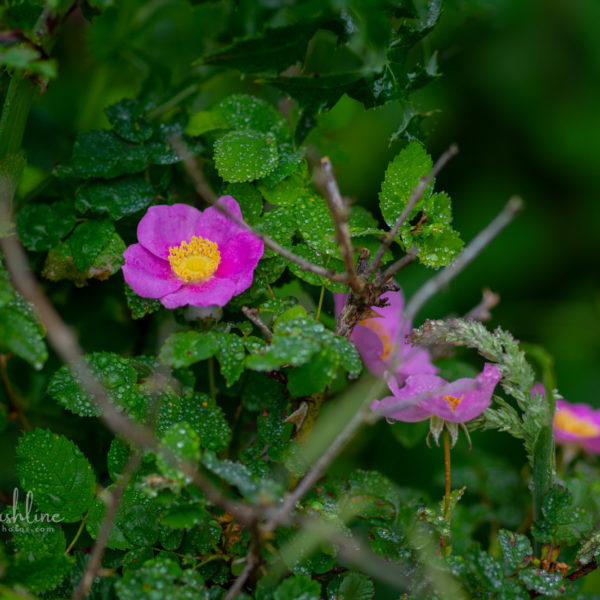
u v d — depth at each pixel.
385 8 1.27
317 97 1.27
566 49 2.01
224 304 1.24
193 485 1.21
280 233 1.26
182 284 1.25
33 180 1.37
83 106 1.41
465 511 1.33
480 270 1.89
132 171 1.28
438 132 1.95
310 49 1.33
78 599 1.20
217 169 1.28
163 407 1.24
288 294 1.29
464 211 1.98
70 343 1.19
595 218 1.96
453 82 1.97
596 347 1.61
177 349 1.23
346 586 1.23
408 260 1.23
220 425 1.24
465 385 1.23
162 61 1.39
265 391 1.28
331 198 1.21
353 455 1.36
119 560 1.23
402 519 1.24
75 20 1.40
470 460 1.36
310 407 1.26
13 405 1.30
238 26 1.35
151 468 1.23
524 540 1.23
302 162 1.28
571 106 2.01
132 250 1.25
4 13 1.25
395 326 1.31
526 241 1.93
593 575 1.31
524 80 1.98
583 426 1.35
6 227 1.24
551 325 1.60
